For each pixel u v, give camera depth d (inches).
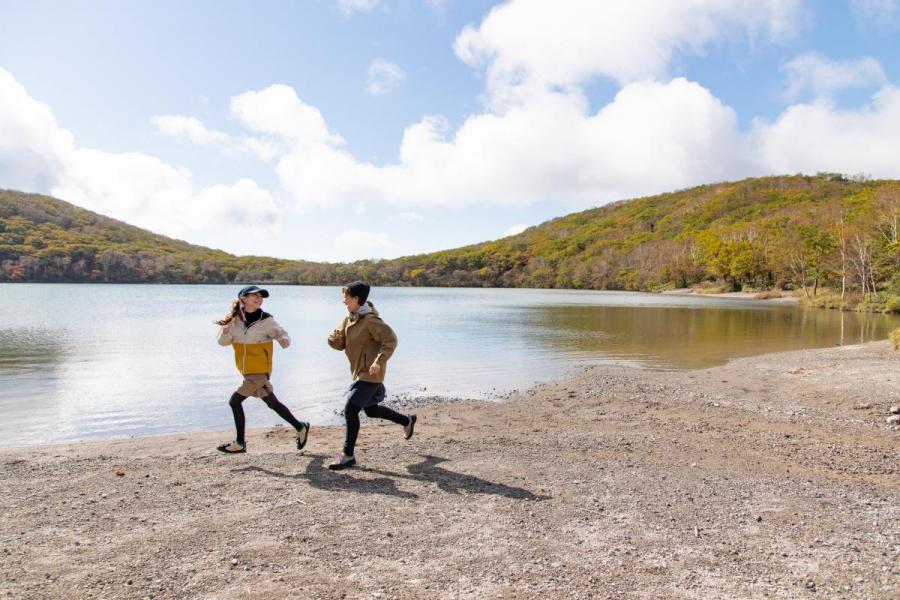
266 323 237.5
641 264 4926.2
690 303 2426.2
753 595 126.3
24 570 133.5
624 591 127.7
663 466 238.7
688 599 124.3
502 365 642.2
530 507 183.6
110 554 143.5
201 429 356.2
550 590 127.7
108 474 218.4
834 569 139.6
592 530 164.4
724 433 308.2
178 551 145.8
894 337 677.3
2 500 186.4
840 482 218.5
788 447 275.6
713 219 6038.4
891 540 158.9
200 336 982.4
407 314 1657.2
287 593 124.3
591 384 495.2
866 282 2032.5
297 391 486.6
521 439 288.0
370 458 244.8
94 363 652.7
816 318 1454.2
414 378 557.0
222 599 121.3
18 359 685.9
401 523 167.8
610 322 1322.6
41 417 387.5
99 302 2279.8
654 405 396.8
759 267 3425.2
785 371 544.1
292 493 195.0
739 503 190.4
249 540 153.6
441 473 221.9
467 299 3029.0
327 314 1747.0
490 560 143.0
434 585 129.3
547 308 2020.2
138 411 406.3
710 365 637.3
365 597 123.2
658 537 159.6
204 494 193.3
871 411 362.0
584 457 252.1
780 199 5895.7
